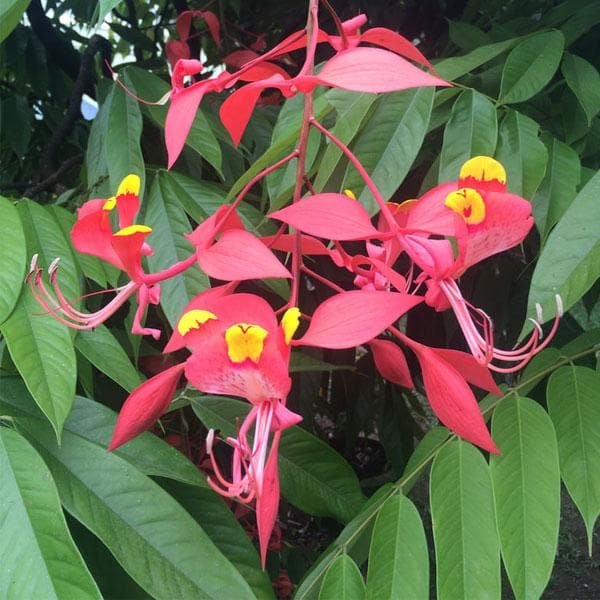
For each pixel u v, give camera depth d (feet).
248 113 4.04
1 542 3.71
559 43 5.66
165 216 6.15
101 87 7.60
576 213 4.06
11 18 4.11
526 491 4.21
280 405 3.45
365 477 15.30
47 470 3.91
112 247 3.90
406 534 4.36
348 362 10.73
